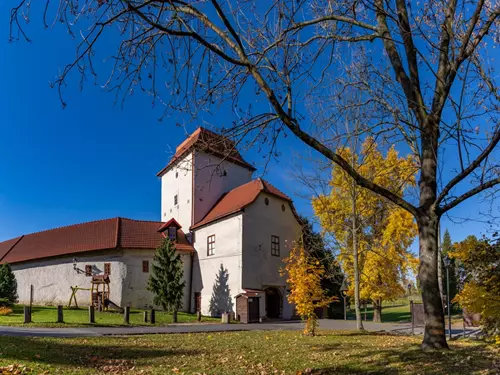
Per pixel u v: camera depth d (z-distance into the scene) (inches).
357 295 815.7
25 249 1815.9
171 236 1530.5
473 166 341.1
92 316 932.6
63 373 353.1
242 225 1322.6
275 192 1489.9
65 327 832.9
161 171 1814.7
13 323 863.1
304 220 1557.6
